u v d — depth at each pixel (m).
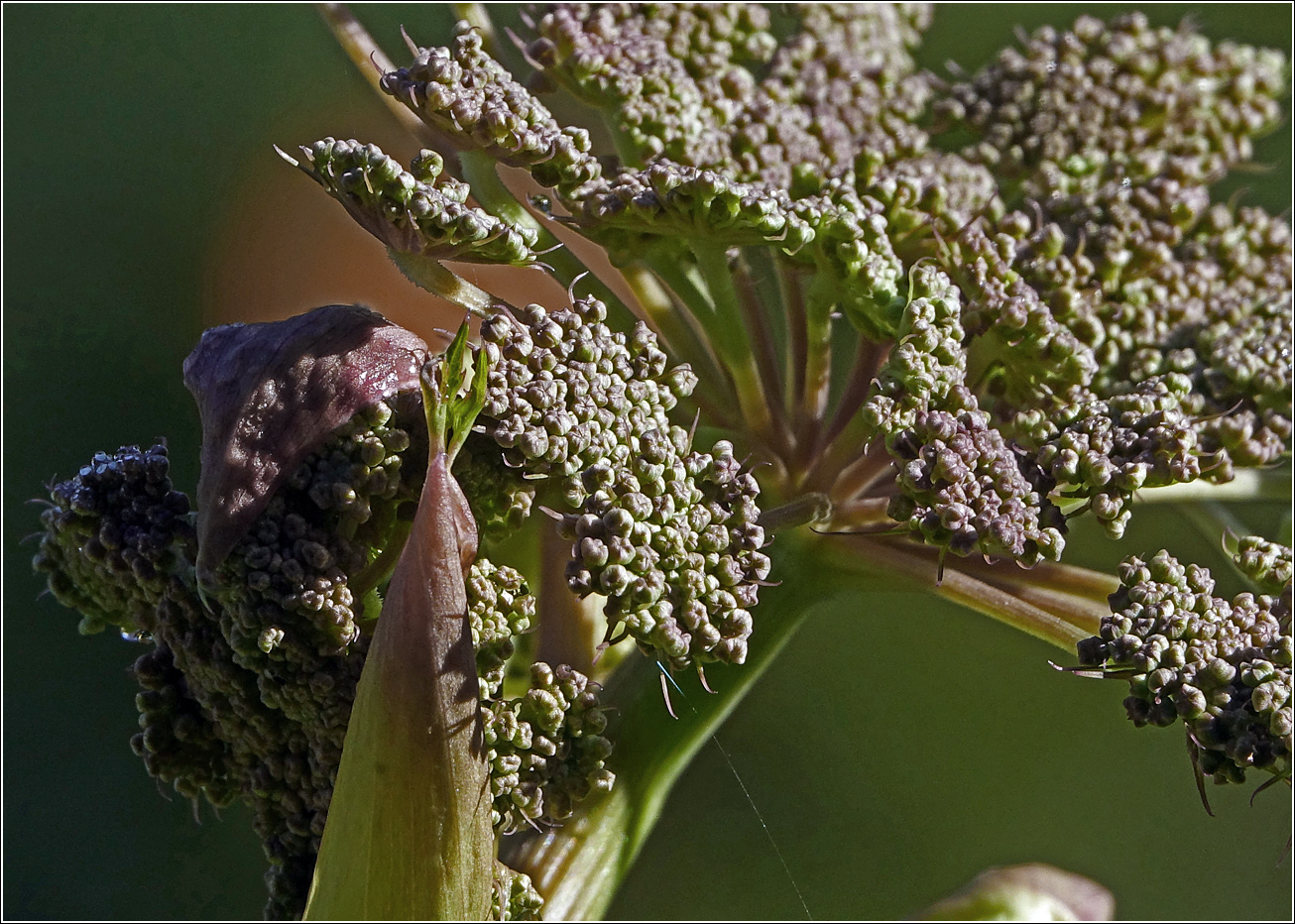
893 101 0.61
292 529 0.55
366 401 0.55
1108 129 0.61
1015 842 0.75
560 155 0.57
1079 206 0.60
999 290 0.58
